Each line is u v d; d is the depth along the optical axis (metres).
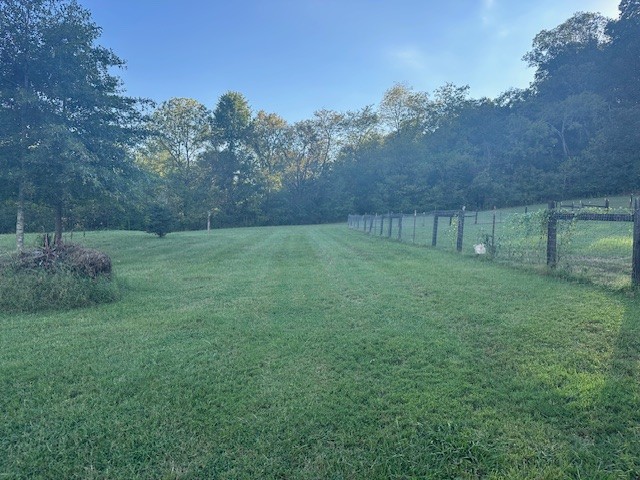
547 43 51.25
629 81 40.72
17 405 2.89
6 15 9.80
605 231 11.71
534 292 5.97
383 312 5.17
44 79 10.59
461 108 49.66
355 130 51.62
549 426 2.51
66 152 9.88
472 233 19.33
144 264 10.42
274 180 47.12
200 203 39.81
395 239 17.08
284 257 11.62
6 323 4.95
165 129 41.28
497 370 3.32
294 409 2.78
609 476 2.06
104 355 3.84
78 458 2.31
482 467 2.18
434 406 2.77
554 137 44.47
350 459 2.28
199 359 3.71
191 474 2.18
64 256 6.38
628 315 4.62
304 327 4.63
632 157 37.12
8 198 11.95
